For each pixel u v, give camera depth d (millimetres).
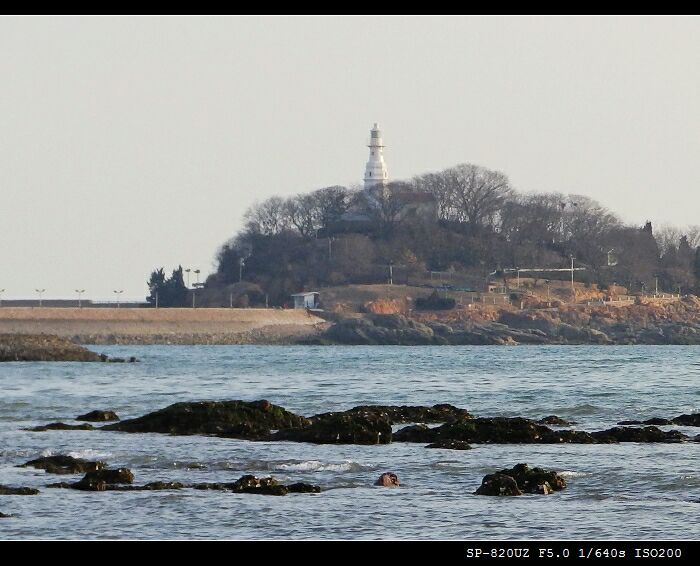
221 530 168125
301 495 190250
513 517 175500
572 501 186250
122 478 198500
